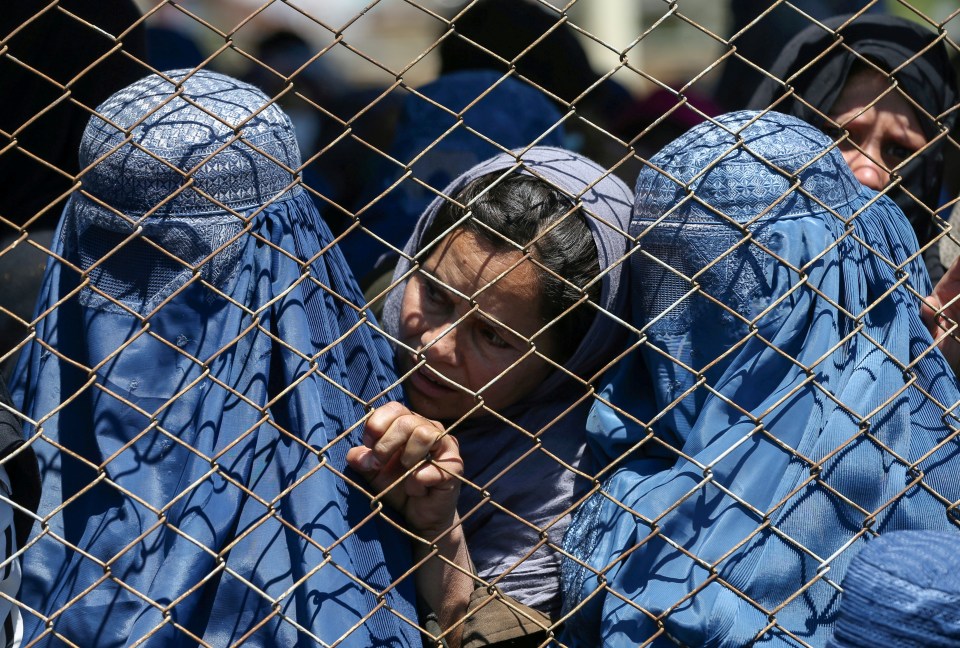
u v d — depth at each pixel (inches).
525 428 165.2
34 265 183.5
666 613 138.6
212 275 148.0
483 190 148.1
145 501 142.2
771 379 146.0
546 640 150.1
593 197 160.9
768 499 141.7
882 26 217.2
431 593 151.6
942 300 163.3
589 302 143.9
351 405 152.3
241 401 143.9
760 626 139.0
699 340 149.6
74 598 138.3
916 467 146.1
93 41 206.4
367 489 148.9
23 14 199.9
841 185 153.7
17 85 202.2
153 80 155.4
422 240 168.6
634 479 148.7
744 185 146.8
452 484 147.1
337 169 336.8
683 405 149.5
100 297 149.0
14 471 138.6
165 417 145.5
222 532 138.0
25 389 155.1
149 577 139.2
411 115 244.4
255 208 150.1
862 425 143.0
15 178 201.5
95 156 148.5
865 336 145.8
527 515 159.8
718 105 318.7
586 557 148.8
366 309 142.8
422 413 163.8
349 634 137.0
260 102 155.1
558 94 284.0
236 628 137.6
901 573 122.9
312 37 452.1
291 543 140.9
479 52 283.9
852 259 150.8
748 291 146.3
